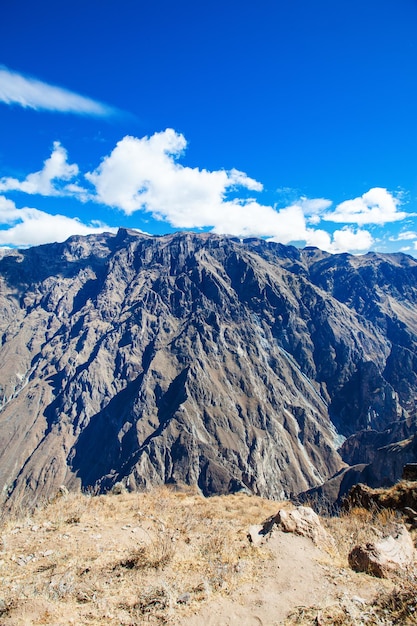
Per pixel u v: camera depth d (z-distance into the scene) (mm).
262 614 8805
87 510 17875
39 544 13414
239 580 10328
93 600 9781
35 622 8586
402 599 8438
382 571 10141
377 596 9023
